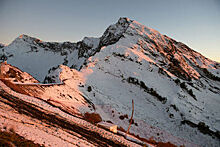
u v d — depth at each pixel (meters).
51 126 15.77
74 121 22.02
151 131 44.06
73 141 14.12
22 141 9.40
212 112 62.66
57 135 13.93
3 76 32.06
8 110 14.72
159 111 57.06
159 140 40.78
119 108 51.03
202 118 55.97
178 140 44.44
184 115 54.47
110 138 20.53
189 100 64.38
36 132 12.20
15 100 19.94
